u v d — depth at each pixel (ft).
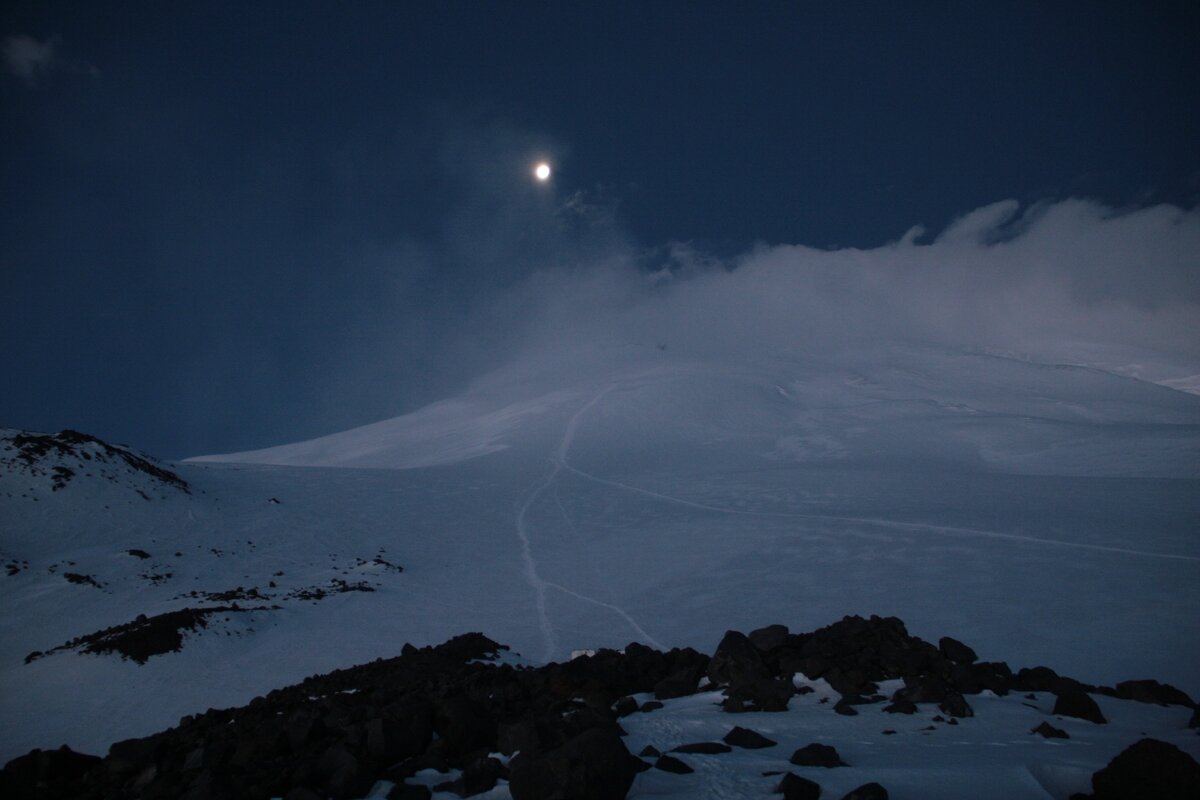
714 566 110.22
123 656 71.41
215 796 15.97
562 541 141.08
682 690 27.07
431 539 148.46
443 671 34.73
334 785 16.21
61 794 19.52
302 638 81.51
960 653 27.37
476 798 15.31
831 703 23.57
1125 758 14.02
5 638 89.35
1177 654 56.03
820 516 141.69
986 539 110.42
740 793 14.62
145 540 138.00
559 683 25.63
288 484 208.64
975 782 14.87
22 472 152.87
